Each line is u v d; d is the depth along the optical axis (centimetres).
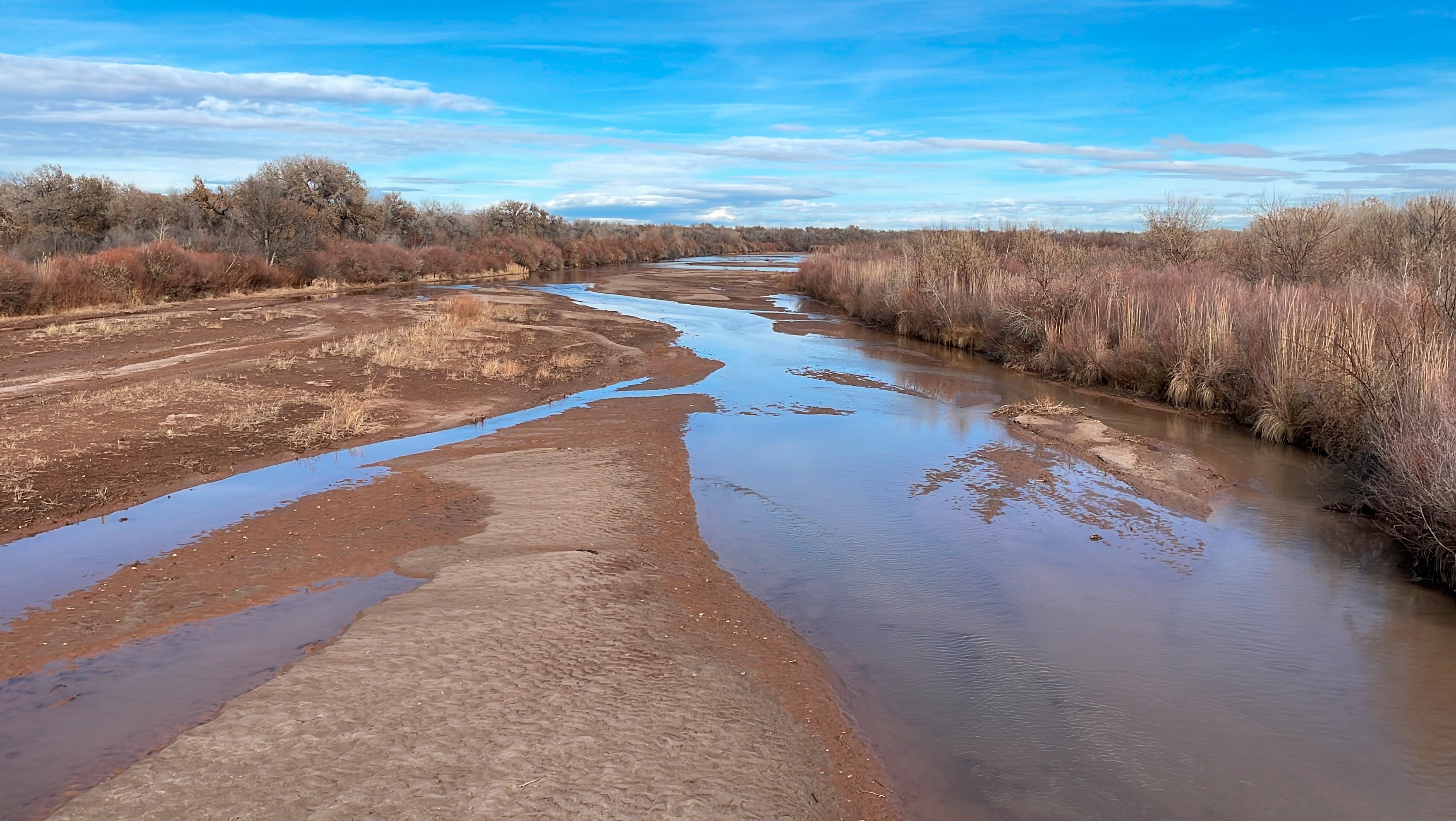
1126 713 493
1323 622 628
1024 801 403
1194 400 1458
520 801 354
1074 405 1484
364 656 484
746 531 788
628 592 604
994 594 664
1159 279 1906
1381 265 1955
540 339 2050
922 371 1825
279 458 993
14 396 1229
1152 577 710
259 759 380
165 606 574
